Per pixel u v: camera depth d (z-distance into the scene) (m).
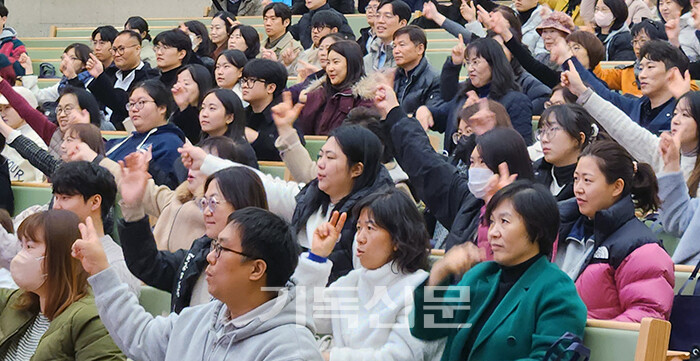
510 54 7.26
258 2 12.58
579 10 9.97
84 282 4.10
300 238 4.46
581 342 3.50
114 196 4.79
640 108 6.36
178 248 4.95
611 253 4.08
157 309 4.53
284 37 9.70
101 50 9.54
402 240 3.76
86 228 3.55
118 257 4.60
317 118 6.94
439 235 5.17
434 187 4.66
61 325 3.97
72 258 4.07
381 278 3.78
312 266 3.56
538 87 7.05
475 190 4.37
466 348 3.66
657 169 5.28
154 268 4.34
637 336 3.55
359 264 4.18
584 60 7.36
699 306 4.02
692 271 4.23
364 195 4.34
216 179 4.12
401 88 7.34
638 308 3.95
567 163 4.78
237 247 3.25
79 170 4.70
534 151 5.77
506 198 3.67
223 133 5.97
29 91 8.45
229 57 7.61
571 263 4.25
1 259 4.98
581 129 4.73
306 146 6.52
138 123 6.35
